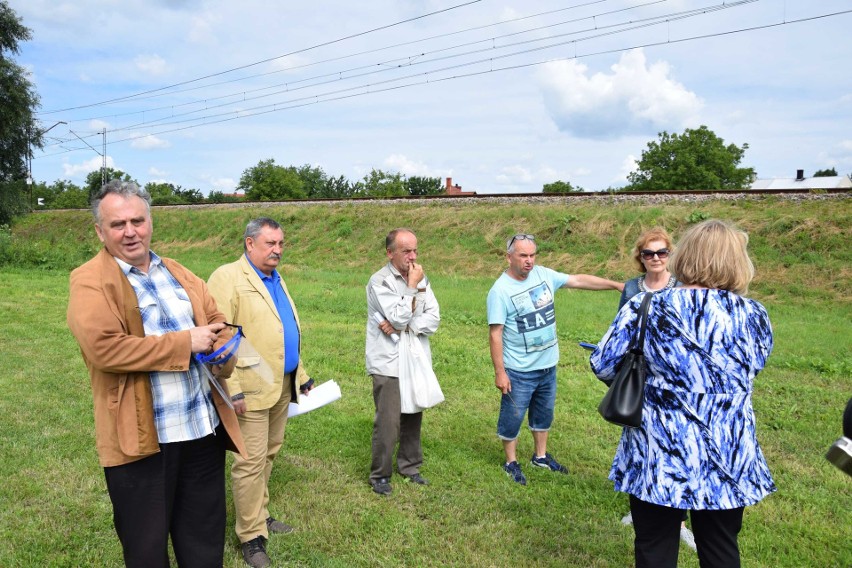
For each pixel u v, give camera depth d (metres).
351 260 20.59
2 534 3.50
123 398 2.26
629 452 2.46
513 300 4.36
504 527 3.71
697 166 43.16
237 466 3.32
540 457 4.71
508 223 19.19
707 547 2.40
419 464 4.43
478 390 6.57
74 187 81.00
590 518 3.86
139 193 2.41
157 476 2.34
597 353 2.52
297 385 3.72
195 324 2.56
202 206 29.94
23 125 31.03
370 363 4.18
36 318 10.34
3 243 20.91
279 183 59.94
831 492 4.22
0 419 5.43
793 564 3.35
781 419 5.58
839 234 14.27
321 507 3.94
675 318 2.33
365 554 3.40
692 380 2.29
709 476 2.27
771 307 12.12
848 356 8.03
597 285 4.60
